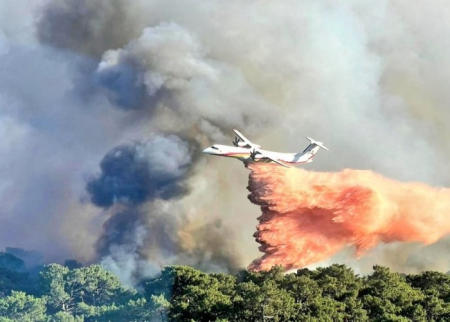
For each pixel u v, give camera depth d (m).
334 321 162.25
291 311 161.88
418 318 165.50
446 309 171.12
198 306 173.38
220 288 195.12
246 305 162.38
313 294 174.38
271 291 162.25
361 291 190.62
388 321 155.62
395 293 182.00
